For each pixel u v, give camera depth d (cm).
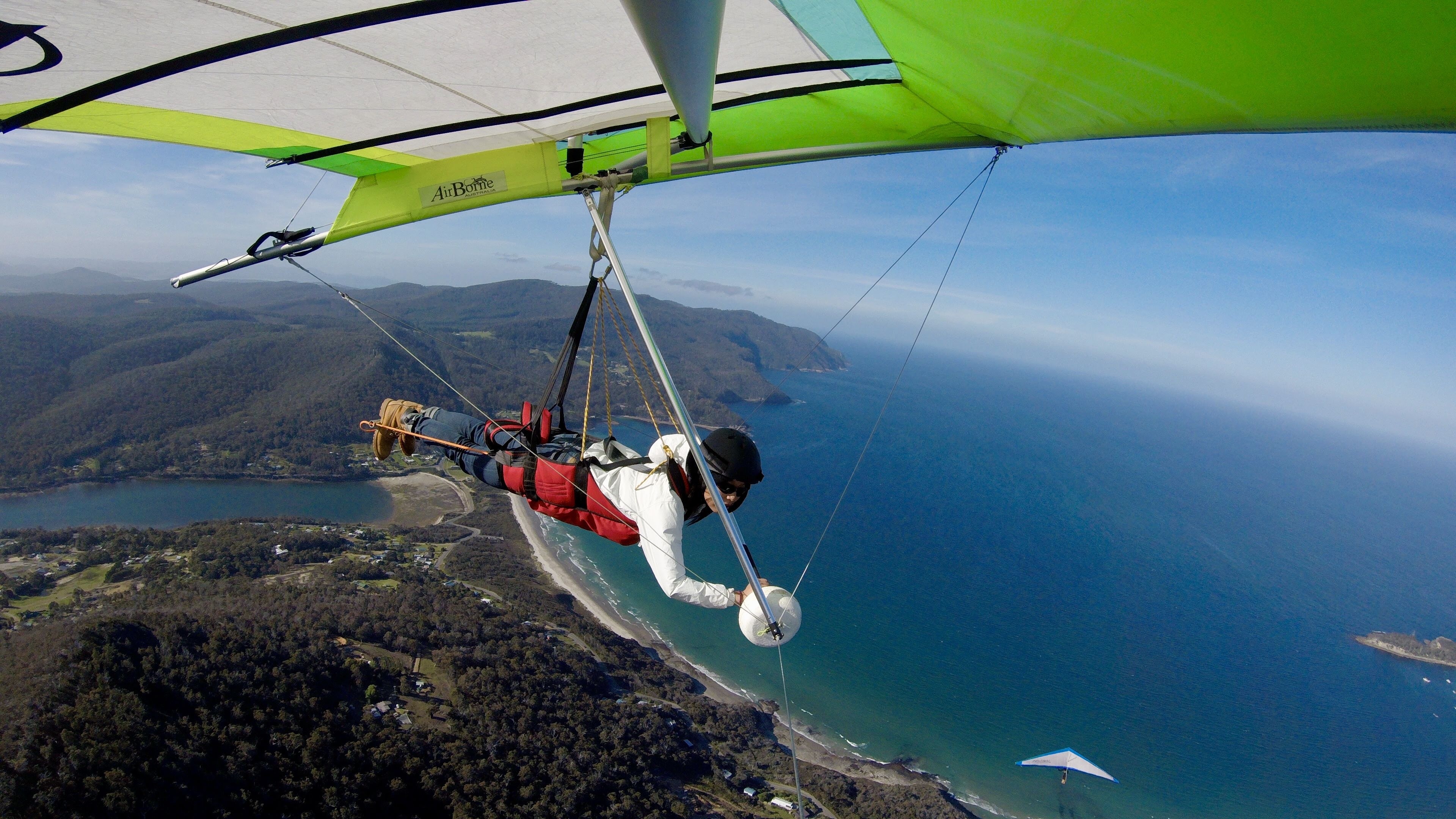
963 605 11781
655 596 10188
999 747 7769
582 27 245
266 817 4309
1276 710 9781
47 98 294
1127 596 13600
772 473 18488
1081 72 196
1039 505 19875
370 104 320
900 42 255
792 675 8662
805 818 5916
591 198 386
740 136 375
